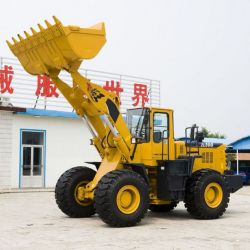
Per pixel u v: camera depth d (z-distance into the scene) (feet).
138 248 23.26
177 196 34.22
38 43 31.53
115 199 30.01
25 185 68.49
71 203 34.50
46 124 70.95
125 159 33.06
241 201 50.16
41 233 27.81
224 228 29.94
